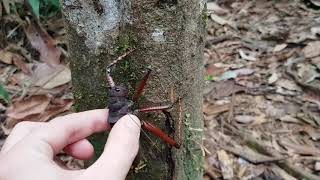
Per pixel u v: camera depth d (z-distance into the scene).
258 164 0.29
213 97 0.34
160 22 0.16
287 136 0.31
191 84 0.18
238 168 0.29
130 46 0.16
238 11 0.47
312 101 0.34
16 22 0.39
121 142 0.14
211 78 0.36
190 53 0.17
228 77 0.36
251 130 0.31
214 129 0.31
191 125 0.19
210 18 0.45
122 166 0.14
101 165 0.14
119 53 0.17
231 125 0.32
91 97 0.18
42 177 0.14
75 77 0.18
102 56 0.17
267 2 0.48
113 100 0.15
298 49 0.40
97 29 0.17
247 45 0.41
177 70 0.17
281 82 0.36
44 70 0.35
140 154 0.18
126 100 0.15
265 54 0.40
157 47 0.16
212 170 0.29
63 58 0.37
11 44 0.38
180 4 0.16
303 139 0.31
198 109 0.19
